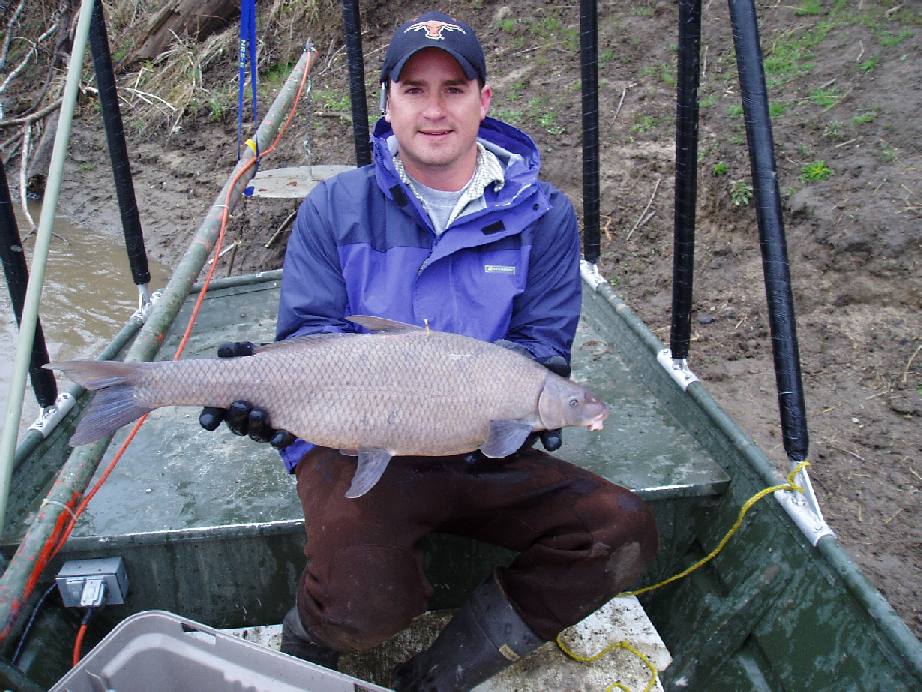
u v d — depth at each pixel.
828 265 4.80
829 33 5.98
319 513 2.09
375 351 1.93
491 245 2.34
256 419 1.89
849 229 4.77
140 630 1.91
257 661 1.83
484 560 2.61
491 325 2.30
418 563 2.16
